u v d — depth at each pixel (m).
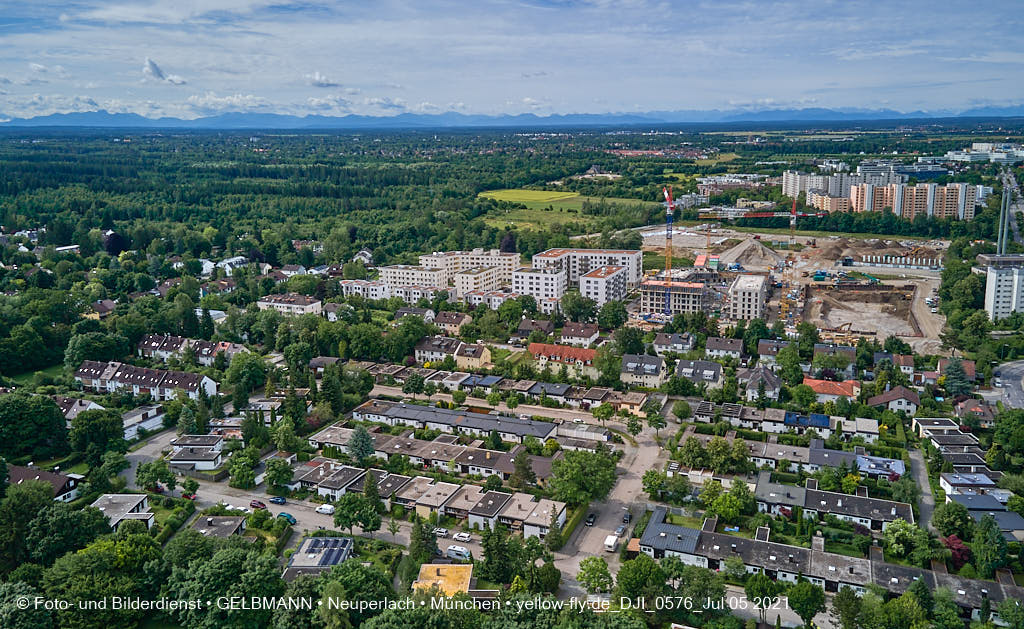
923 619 165.88
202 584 170.50
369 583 173.12
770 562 191.38
